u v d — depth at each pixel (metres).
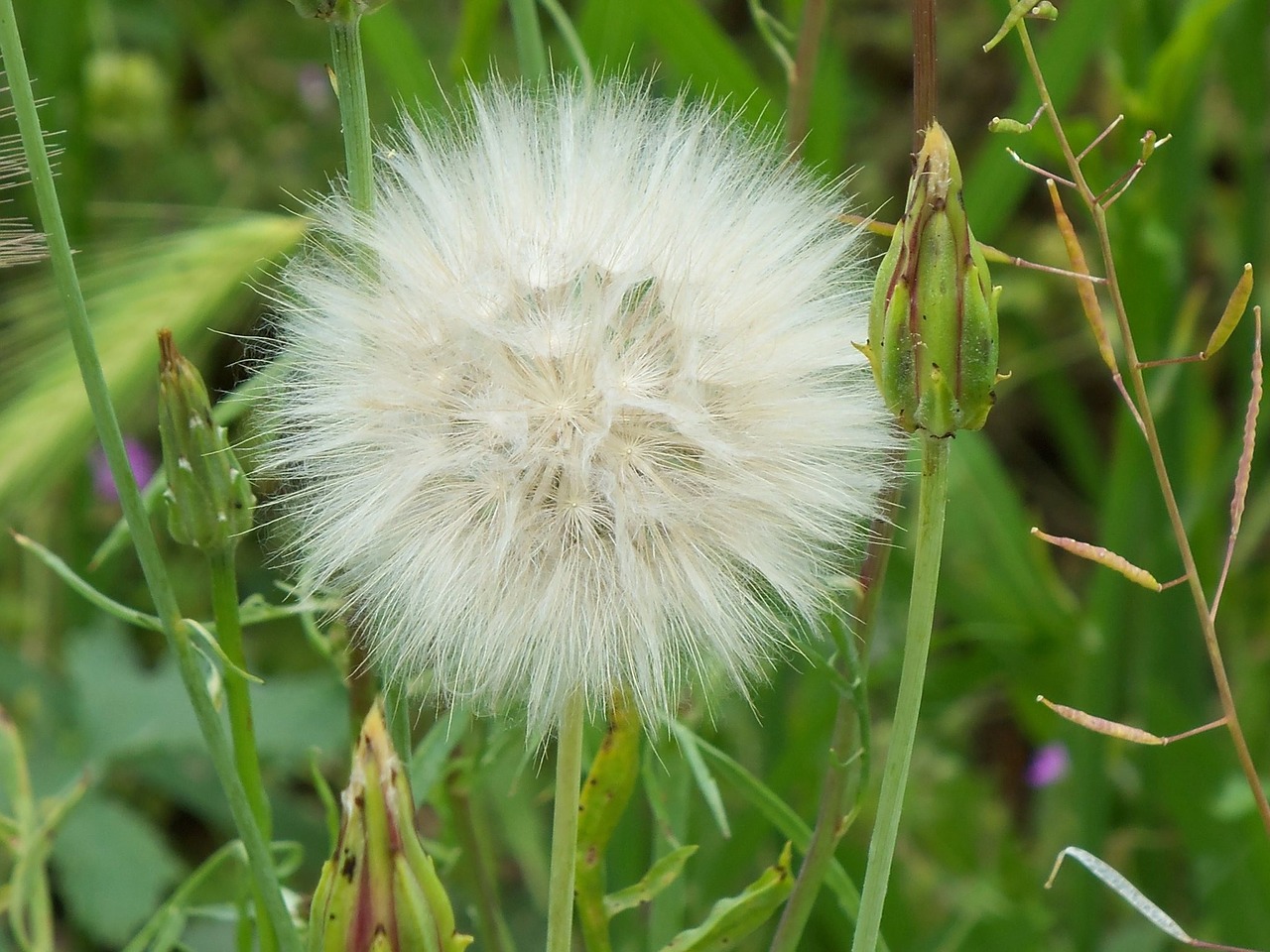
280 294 0.31
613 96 0.31
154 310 0.35
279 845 0.33
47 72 0.49
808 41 0.34
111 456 0.29
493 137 0.31
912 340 0.28
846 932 0.44
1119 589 0.45
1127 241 0.44
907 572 0.47
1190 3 0.44
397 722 0.31
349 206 0.30
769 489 0.30
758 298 0.30
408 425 0.30
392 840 0.29
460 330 0.30
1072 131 0.39
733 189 0.31
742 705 0.44
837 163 0.40
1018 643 0.47
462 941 0.29
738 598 0.30
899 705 0.29
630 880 0.39
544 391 0.30
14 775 0.35
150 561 0.29
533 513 0.30
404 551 0.30
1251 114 0.49
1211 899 0.45
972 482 0.47
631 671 0.29
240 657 0.31
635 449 0.30
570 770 0.29
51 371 0.35
